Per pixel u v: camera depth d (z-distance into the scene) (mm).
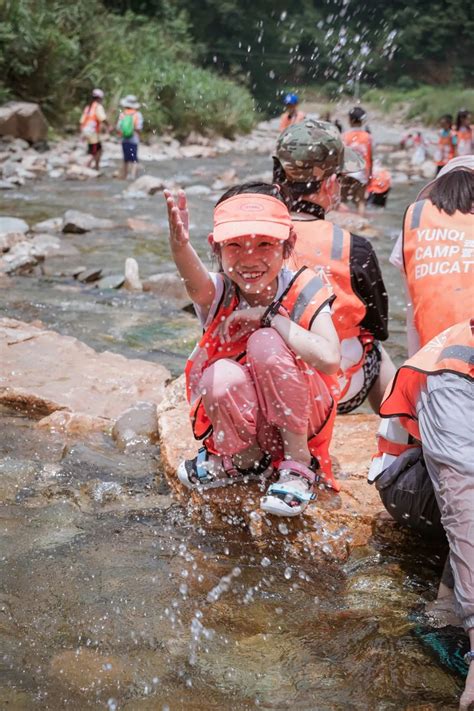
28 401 4078
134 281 6828
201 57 34906
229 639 2391
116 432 3799
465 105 36969
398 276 7586
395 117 37500
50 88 19734
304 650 2350
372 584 2732
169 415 3742
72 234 9148
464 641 2410
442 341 2586
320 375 2941
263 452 3062
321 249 3293
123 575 2695
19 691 2121
